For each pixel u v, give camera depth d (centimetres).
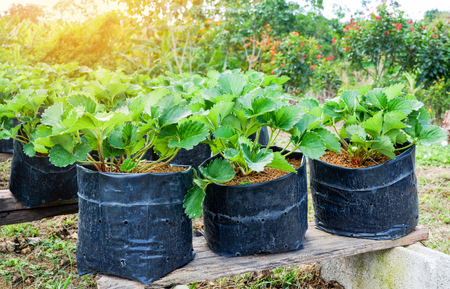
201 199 137
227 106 144
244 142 137
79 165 145
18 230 267
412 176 175
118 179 132
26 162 205
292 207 155
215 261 152
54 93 258
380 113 158
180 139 141
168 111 141
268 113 153
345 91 181
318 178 182
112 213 133
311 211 303
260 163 130
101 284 136
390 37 789
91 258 140
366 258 193
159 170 159
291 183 154
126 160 142
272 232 152
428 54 796
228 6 887
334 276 213
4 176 393
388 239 172
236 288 205
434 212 311
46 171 207
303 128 154
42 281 207
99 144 134
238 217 150
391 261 179
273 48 894
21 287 200
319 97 948
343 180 170
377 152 179
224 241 155
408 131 177
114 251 136
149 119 143
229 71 179
